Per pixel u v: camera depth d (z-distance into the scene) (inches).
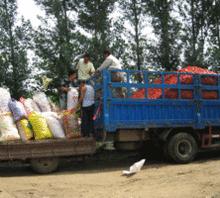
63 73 913.5
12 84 983.6
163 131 499.5
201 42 1034.7
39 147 445.7
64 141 454.6
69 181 413.1
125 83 474.6
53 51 970.7
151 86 488.1
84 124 474.6
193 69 538.3
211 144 526.9
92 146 466.3
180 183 368.8
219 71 981.2
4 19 1008.2
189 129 515.5
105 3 1008.2
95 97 481.7
